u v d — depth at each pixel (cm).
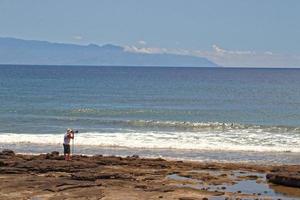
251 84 14188
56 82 13625
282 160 3384
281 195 2369
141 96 9144
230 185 2561
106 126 5175
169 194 2330
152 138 4262
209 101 8325
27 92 9694
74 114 6203
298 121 5766
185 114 6391
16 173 2705
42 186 2397
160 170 2884
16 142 4056
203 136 4416
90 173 2644
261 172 2900
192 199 2230
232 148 3812
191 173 2809
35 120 5572
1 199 2180
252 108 7262
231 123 5403
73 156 3145
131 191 2364
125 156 3441
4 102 7594
